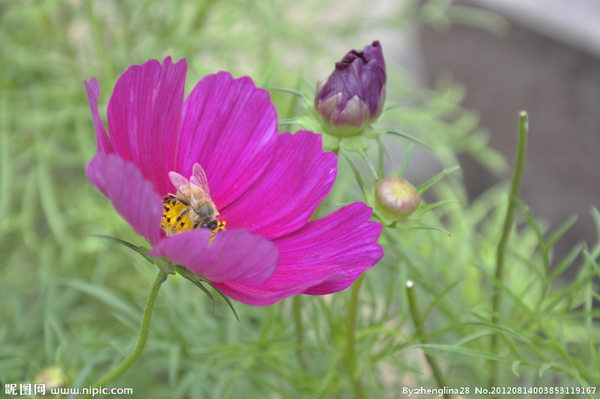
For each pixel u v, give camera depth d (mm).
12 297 428
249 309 393
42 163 441
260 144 303
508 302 375
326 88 303
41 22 452
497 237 406
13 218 461
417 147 493
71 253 435
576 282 335
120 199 262
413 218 299
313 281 270
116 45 454
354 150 302
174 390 389
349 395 373
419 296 379
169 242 264
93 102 266
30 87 462
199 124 303
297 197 300
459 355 364
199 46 452
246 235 263
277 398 380
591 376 321
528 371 375
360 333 334
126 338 398
